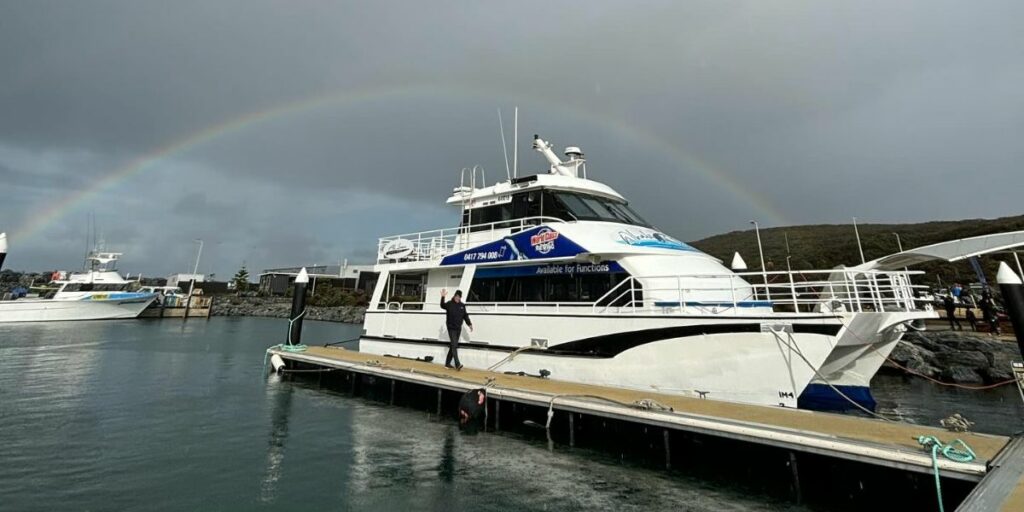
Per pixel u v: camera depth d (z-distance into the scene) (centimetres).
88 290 5331
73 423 1089
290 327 1856
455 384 1117
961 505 449
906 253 924
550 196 1337
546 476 785
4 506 656
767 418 788
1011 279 771
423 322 1512
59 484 737
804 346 886
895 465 612
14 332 3675
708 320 964
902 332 975
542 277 1282
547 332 1181
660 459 860
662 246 1214
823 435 693
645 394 977
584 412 898
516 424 1059
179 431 1035
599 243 1168
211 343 3111
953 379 1778
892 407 1376
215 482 754
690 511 663
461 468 820
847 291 935
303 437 995
